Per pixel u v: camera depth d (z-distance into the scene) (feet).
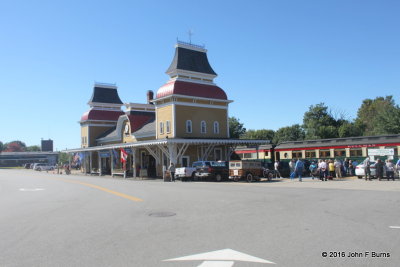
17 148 565.94
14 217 39.58
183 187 77.66
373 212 38.09
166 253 23.36
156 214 39.14
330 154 117.50
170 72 134.92
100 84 200.44
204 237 27.68
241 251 23.49
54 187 87.86
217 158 137.80
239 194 58.95
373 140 107.34
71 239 27.91
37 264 21.52
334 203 45.60
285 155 133.08
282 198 52.21
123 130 166.91
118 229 31.40
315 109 244.22
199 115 135.44
